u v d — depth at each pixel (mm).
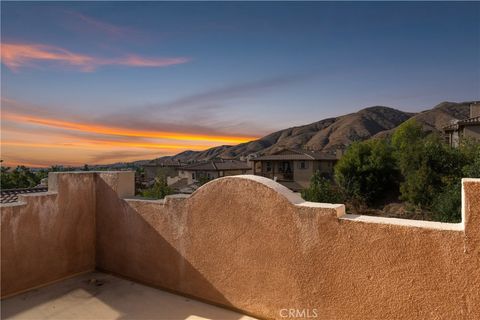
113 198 4711
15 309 3705
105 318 3510
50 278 4414
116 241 4680
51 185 4555
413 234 2568
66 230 4598
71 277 4645
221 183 3625
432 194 18547
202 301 3820
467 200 2373
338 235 2910
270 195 3283
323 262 2994
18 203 4121
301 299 3129
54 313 3621
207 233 3742
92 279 4559
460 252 2391
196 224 3832
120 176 4672
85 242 4844
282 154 40844
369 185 23969
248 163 48469
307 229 3072
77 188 4738
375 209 23062
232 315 3506
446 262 2445
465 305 2383
